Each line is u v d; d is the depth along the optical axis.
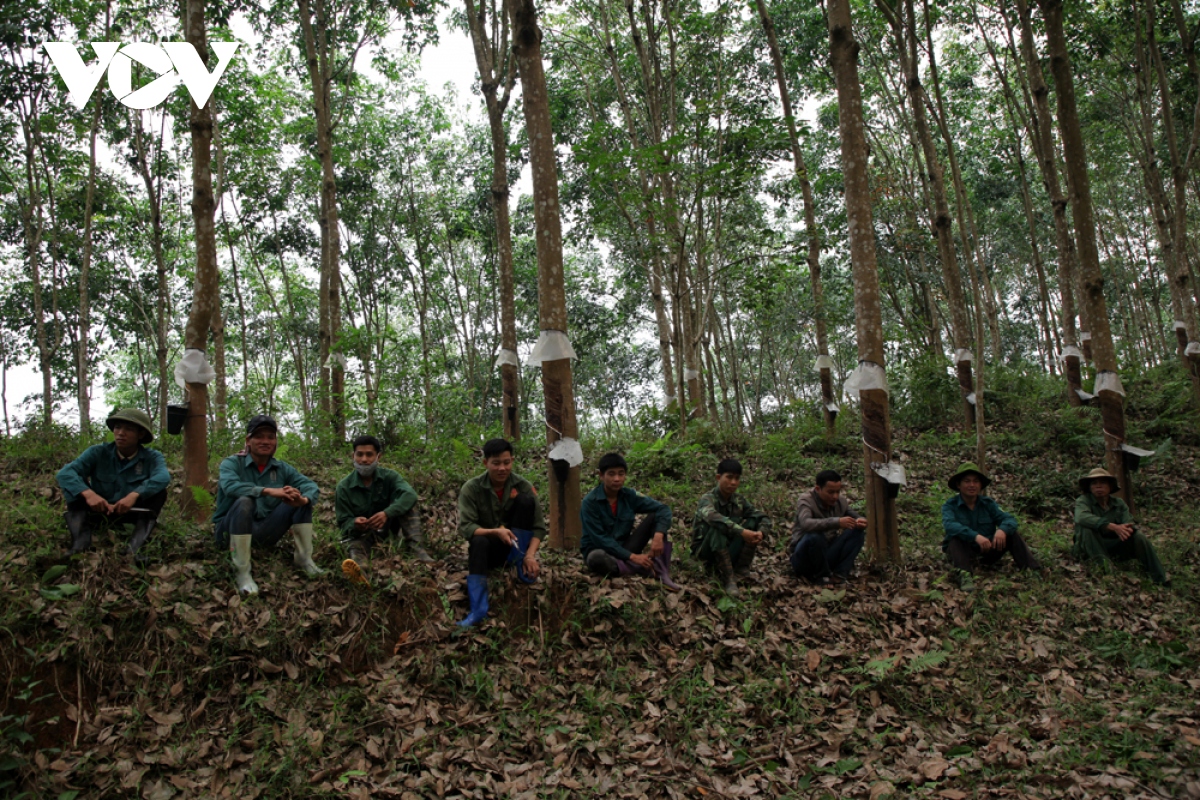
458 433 12.20
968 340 12.51
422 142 22.12
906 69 11.27
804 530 6.31
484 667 4.62
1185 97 16.23
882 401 6.76
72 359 21.55
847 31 6.91
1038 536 8.00
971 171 21.06
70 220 17.00
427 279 25.59
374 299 24.25
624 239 16.97
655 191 11.15
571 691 4.54
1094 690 4.68
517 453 10.32
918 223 18.86
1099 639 5.39
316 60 14.09
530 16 6.51
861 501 9.35
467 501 5.25
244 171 18.38
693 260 13.68
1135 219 24.73
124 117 15.22
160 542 4.97
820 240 12.53
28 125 13.30
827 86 17.56
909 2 10.60
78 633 4.01
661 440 9.76
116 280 20.58
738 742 4.11
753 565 6.70
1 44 11.32
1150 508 9.29
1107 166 20.20
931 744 4.05
